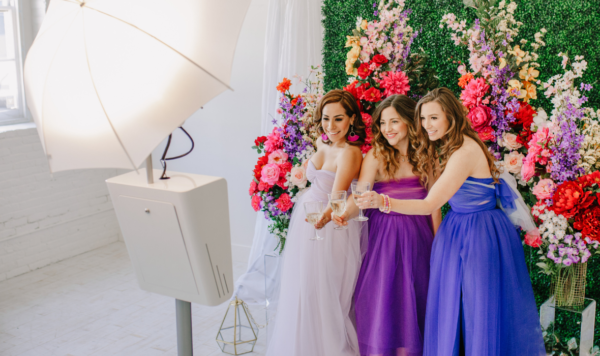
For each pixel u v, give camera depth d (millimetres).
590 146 2256
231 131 4180
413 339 2385
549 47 2588
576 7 2496
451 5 2770
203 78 1153
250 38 3932
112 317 3393
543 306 2504
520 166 2389
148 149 1145
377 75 2758
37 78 1164
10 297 3721
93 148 1153
